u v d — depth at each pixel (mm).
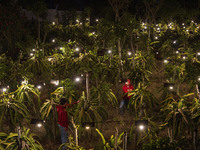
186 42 11375
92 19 18906
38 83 6645
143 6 15570
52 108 6152
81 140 6422
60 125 5855
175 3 15875
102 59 8750
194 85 6539
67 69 7922
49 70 8211
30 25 16172
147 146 5008
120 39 8586
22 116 5914
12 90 7820
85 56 7965
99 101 6855
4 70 7594
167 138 5062
